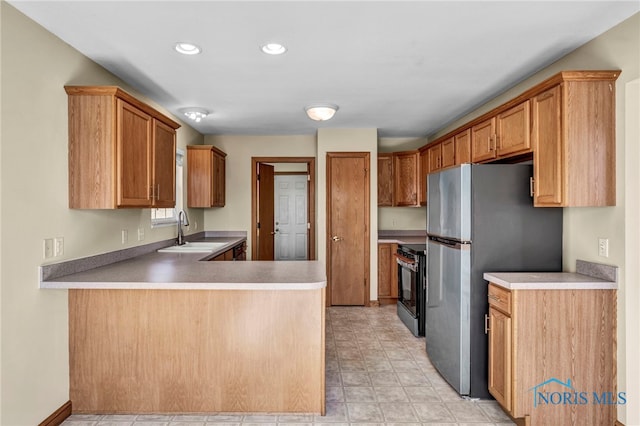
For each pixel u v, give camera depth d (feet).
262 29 7.30
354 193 16.70
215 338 7.91
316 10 6.61
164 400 7.91
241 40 7.77
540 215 8.73
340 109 13.28
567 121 7.44
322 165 16.60
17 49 6.52
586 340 7.39
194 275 8.04
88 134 7.79
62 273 7.71
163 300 7.88
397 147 18.66
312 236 18.16
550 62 9.07
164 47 8.07
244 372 7.94
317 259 16.87
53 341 7.41
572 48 8.28
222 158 17.12
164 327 7.89
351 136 16.62
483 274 8.61
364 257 16.79
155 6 6.43
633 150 7.11
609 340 7.41
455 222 8.99
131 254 10.74
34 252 6.95
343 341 12.53
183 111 13.14
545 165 8.09
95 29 7.25
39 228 7.06
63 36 7.51
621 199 7.27
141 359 7.89
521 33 7.55
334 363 10.77
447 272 9.45
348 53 8.47
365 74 9.81
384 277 17.25
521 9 6.63
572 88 7.44
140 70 9.41
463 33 7.54
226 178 18.04
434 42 7.93
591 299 7.40
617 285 7.34
